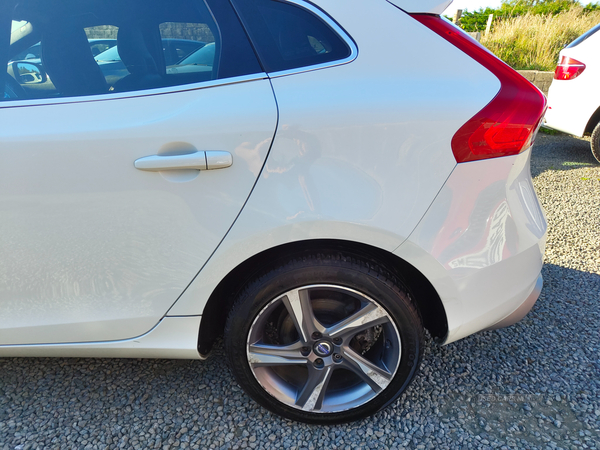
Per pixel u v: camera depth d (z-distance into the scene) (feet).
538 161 18.37
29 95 4.71
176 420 5.84
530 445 5.40
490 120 4.53
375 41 4.72
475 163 4.58
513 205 4.91
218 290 5.29
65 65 4.76
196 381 6.51
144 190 4.56
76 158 4.49
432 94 4.55
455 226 4.68
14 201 4.60
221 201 4.58
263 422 5.80
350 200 4.55
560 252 10.27
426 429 5.66
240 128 4.46
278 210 4.58
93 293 5.05
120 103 4.61
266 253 5.13
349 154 4.50
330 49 4.73
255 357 5.27
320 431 5.65
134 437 5.58
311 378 5.38
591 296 8.52
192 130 4.45
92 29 4.81
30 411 5.98
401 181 4.54
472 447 5.40
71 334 5.29
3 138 4.49
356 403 5.44
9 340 5.33
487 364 6.79
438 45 4.78
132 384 6.46
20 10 4.82
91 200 4.59
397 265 5.31
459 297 4.96
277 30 4.75
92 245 4.78
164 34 4.80
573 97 17.12
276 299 5.00
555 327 7.65
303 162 4.51
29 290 5.06
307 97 4.53
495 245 4.87
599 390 6.26
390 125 4.48
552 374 6.57
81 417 5.89
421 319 5.24
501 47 30.22
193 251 4.76
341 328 5.16
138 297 5.05
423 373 6.59
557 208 12.92
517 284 5.20
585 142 21.75
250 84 4.63
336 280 4.89
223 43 4.73
